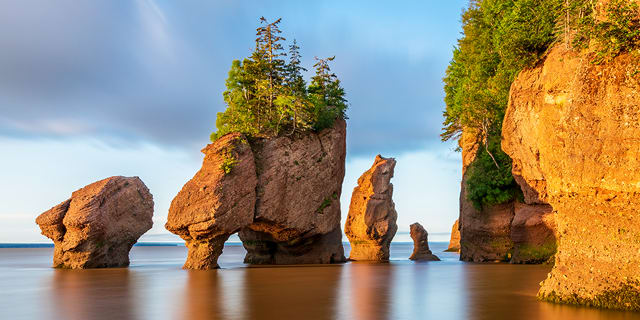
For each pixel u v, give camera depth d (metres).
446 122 64.94
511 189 50.50
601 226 17.45
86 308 19.39
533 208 43.62
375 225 61.28
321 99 61.53
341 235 59.72
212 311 18.05
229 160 44.19
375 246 61.81
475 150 59.44
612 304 16.70
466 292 23.55
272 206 49.56
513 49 35.12
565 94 27.30
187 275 36.25
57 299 22.41
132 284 29.16
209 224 41.94
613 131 17.03
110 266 48.16
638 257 16.28
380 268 43.59
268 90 53.72
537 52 34.47
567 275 18.52
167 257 96.75
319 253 56.47
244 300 21.16
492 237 51.75
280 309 18.42
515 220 44.53
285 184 51.44
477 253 53.50
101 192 47.03
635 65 16.70
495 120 51.84
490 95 50.12
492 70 52.09
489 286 26.27
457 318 16.08
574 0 27.34
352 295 22.77
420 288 25.64
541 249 43.47
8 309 19.44
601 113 17.50
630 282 16.44
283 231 52.69
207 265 44.03
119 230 49.06
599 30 17.94
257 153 50.28
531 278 30.64
